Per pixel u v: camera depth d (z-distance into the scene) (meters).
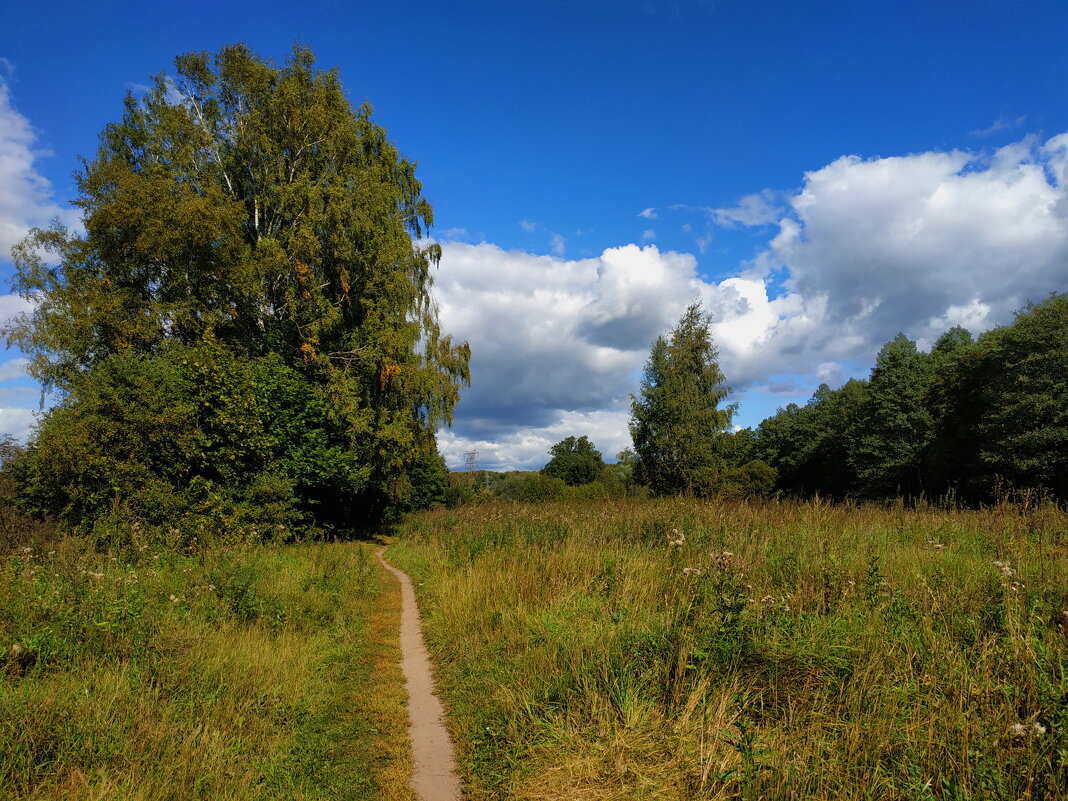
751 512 10.71
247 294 21.22
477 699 5.48
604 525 11.01
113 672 4.96
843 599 5.31
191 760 3.97
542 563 8.77
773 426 80.81
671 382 30.28
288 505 16.11
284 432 19.19
